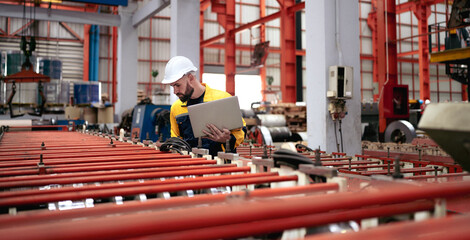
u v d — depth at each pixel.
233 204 0.83
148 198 1.62
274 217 0.82
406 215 1.16
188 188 1.25
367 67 26.78
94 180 1.48
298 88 19.36
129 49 12.60
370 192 0.95
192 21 8.84
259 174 1.47
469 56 6.58
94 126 9.63
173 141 2.56
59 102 11.13
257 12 24.95
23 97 10.27
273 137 10.22
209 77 24.38
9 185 1.34
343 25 5.50
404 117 7.54
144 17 11.54
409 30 27.44
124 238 0.70
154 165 1.87
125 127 8.94
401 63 27.47
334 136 5.41
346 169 2.77
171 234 0.79
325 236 0.63
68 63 20.05
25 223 0.87
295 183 1.34
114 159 2.16
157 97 13.38
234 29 15.37
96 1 9.67
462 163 0.83
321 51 5.43
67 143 3.58
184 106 3.09
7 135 5.31
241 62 25.17
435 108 0.80
